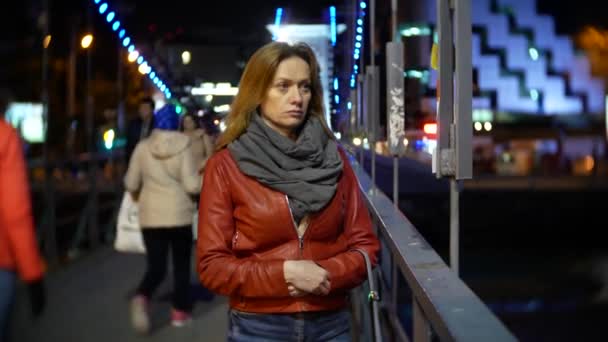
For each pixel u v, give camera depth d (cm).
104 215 1469
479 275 2072
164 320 741
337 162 304
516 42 4991
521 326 1633
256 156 299
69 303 803
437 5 354
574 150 4697
